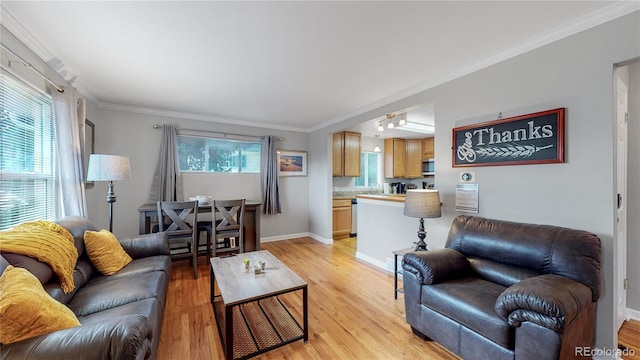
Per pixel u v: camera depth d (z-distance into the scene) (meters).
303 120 4.54
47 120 2.26
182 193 4.03
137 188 3.79
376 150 5.91
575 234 1.65
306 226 5.32
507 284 1.81
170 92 3.10
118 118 3.67
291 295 2.62
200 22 1.74
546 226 1.82
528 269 1.77
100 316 1.41
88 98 3.15
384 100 3.37
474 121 2.37
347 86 2.91
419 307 1.91
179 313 2.27
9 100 1.80
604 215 1.67
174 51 2.12
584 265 1.53
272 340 1.89
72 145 2.37
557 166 1.88
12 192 1.84
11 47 1.77
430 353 1.78
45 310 1.01
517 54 2.08
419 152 6.18
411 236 3.03
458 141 2.48
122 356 0.95
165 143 3.90
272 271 2.15
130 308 1.51
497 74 2.21
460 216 2.33
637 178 2.10
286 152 5.06
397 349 1.82
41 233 1.56
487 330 1.47
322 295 2.64
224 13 1.64
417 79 2.72
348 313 2.29
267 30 1.83
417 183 6.57
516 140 2.06
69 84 2.61
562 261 1.59
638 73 2.10
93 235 2.05
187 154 4.21
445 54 2.19
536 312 1.29
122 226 3.69
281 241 4.91
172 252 3.93
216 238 3.33
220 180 4.43
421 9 1.61
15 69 1.79
